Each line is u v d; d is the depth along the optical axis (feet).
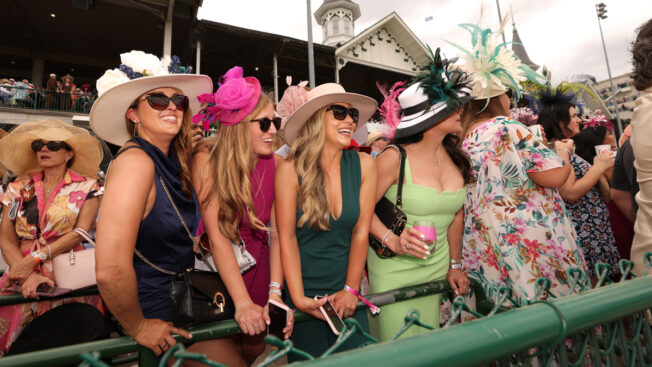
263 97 5.16
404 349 1.58
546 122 9.98
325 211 4.89
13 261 6.89
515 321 1.90
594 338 2.76
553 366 4.69
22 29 54.13
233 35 52.54
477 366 1.79
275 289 4.96
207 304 4.25
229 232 4.60
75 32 54.65
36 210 7.14
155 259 4.47
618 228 8.70
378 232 5.98
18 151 7.59
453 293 6.47
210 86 5.47
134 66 5.18
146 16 48.75
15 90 42.88
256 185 5.37
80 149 7.93
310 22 39.52
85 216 7.39
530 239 6.00
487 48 6.51
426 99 6.17
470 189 6.95
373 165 5.72
